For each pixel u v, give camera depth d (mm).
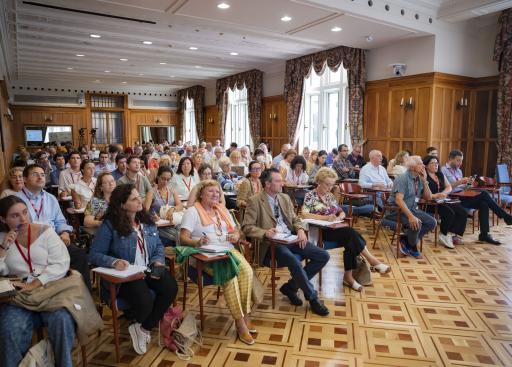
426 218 4996
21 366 2158
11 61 11781
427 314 3451
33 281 2422
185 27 8109
